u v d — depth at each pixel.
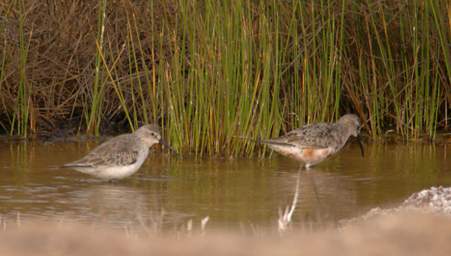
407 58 18.02
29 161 15.12
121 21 17.80
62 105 18.19
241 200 12.34
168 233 10.07
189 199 12.38
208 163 15.20
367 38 17.86
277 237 9.45
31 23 17.95
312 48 16.91
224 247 8.67
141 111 17.84
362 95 18.14
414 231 9.28
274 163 15.32
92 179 13.78
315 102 16.27
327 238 9.14
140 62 17.92
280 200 12.37
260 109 15.64
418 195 11.59
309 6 17.09
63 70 18.22
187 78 16.56
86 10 18.19
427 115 17.47
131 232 10.20
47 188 13.02
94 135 17.52
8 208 11.66
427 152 16.38
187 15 15.55
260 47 15.65
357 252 8.44
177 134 15.84
